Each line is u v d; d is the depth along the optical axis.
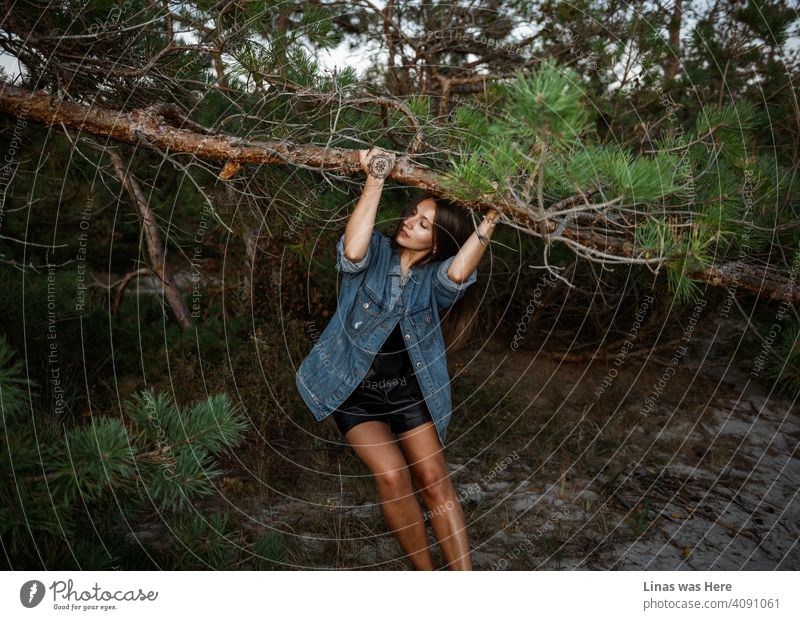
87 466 1.28
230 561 2.09
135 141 1.79
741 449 3.44
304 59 2.05
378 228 2.80
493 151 1.31
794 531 2.59
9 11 1.77
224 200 3.07
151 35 2.14
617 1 3.51
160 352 3.54
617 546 2.42
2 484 1.26
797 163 2.74
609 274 3.93
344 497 2.72
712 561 2.33
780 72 3.33
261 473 2.79
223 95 2.19
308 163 1.79
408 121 1.97
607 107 3.28
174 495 1.41
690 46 3.48
